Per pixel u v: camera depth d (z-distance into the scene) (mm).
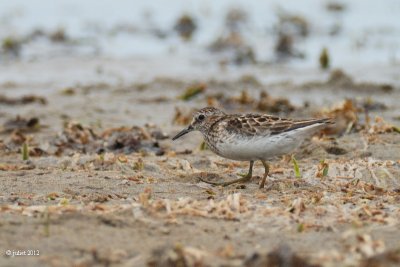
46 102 19172
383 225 8961
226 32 27219
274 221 9070
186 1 30906
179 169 12516
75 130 15328
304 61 24344
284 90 20781
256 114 11445
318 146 13852
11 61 23516
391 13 29594
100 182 11312
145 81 21641
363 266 7438
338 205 9867
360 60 24016
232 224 8945
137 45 25688
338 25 27953
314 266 7363
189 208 9258
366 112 16469
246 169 12609
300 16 28062
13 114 18016
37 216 8945
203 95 20109
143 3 30672
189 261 7531
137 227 8672
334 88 20781
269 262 7406
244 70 23203
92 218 8859
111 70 22750
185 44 25984
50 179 11516
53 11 29141
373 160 12375
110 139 14992
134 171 12273
